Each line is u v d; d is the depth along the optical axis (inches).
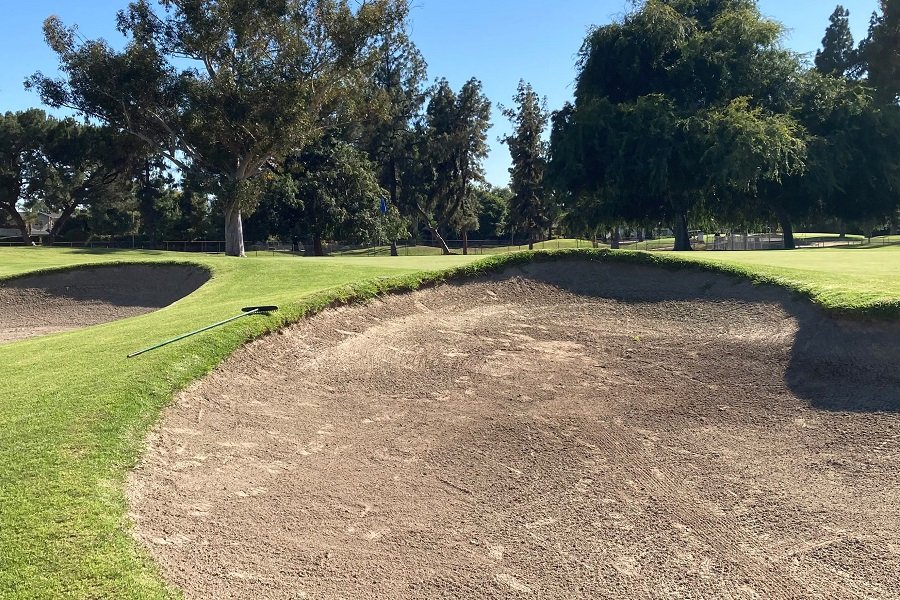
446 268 559.8
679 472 250.7
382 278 522.0
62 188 2135.8
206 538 187.3
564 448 273.6
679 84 1478.8
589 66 1542.8
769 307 418.6
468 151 2581.2
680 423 296.4
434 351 406.3
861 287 396.5
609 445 275.9
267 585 166.6
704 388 333.4
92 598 146.2
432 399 333.4
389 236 2130.9
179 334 378.3
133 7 1259.8
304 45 1298.0
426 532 205.8
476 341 425.1
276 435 278.5
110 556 163.2
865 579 181.5
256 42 1305.4
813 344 354.0
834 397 305.6
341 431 290.0
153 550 172.2
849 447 262.2
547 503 228.2
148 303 739.4
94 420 250.1
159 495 208.8
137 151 1626.5
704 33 1446.9
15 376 327.0
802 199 1510.8
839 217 1609.3
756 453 264.4
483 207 3641.7
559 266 559.8
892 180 1455.5
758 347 369.1
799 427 284.0
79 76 1259.8
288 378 350.6
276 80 1291.8
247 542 188.9
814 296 396.2
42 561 158.9
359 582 173.8
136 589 150.4
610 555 194.7
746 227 1764.3
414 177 2503.7
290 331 403.2
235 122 1282.0
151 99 1304.1
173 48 1299.2
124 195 2453.2
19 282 772.0
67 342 412.2
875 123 1460.4
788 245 1611.7
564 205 1668.3
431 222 2635.3
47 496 191.2
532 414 310.8
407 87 2452.0
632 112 1369.3
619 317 462.0
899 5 1806.1
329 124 1493.6
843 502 223.6
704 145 1289.4
